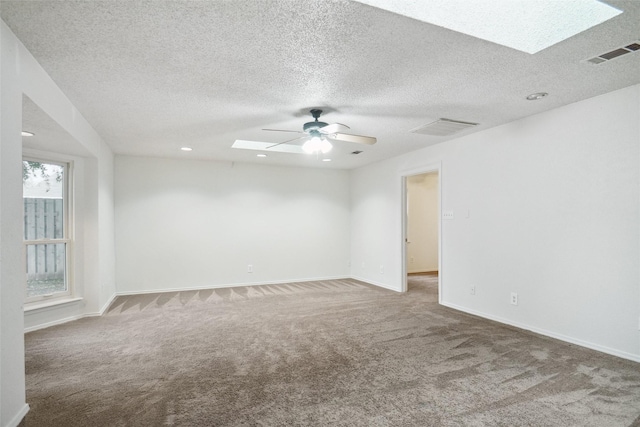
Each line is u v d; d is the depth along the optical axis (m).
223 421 2.03
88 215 4.37
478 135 4.34
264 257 6.61
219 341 3.41
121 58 2.36
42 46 2.18
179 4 1.77
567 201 3.35
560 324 3.41
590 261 3.17
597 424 1.99
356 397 2.30
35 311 3.81
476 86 2.90
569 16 2.03
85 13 1.84
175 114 3.59
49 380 2.57
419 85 2.88
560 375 2.62
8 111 1.92
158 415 2.10
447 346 3.24
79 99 3.12
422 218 8.20
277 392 2.38
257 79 2.74
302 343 3.34
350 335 3.56
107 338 3.50
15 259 1.97
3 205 1.85
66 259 4.25
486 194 4.22
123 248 5.65
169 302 5.08
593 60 2.43
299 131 4.23
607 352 3.04
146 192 5.81
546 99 3.20
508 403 2.22
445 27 2.01
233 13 1.86
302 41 2.17
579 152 3.25
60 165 4.21
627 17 1.90
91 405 2.21
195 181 6.13
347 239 7.38
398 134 4.47
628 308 2.90
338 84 2.85
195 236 6.11
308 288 6.16
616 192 2.98
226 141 4.80
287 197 6.84
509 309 3.93
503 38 2.18
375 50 2.28
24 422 2.02
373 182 6.60
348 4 1.79
